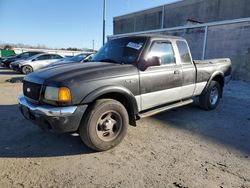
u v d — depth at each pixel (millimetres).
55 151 3531
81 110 3193
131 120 3932
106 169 3037
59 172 2951
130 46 4242
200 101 5879
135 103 3805
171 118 5285
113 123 3568
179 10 24375
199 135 4273
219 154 3516
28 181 2742
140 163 3201
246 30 12602
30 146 3693
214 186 2686
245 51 12781
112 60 4227
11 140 3910
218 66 6012
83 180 2777
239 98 7840
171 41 4617
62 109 3062
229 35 13484
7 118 5051
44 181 2748
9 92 8164
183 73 4773
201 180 2805
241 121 5176
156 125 4777
